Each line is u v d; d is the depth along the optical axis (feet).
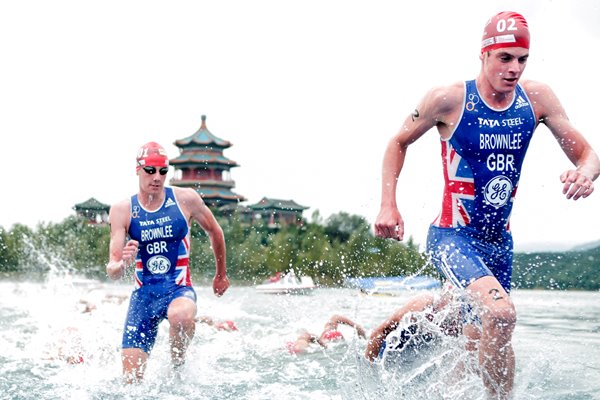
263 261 117.80
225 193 305.73
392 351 15.69
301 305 43.39
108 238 134.92
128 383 16.14
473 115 13.39
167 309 18.13
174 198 18.85
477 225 13.84
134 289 18.78
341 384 14.88
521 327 27.89
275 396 14.37
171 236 18.54
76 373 17.56
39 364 19.16
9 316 36.42
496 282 12.64
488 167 13.52
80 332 24.04
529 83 13.94
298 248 124.77
